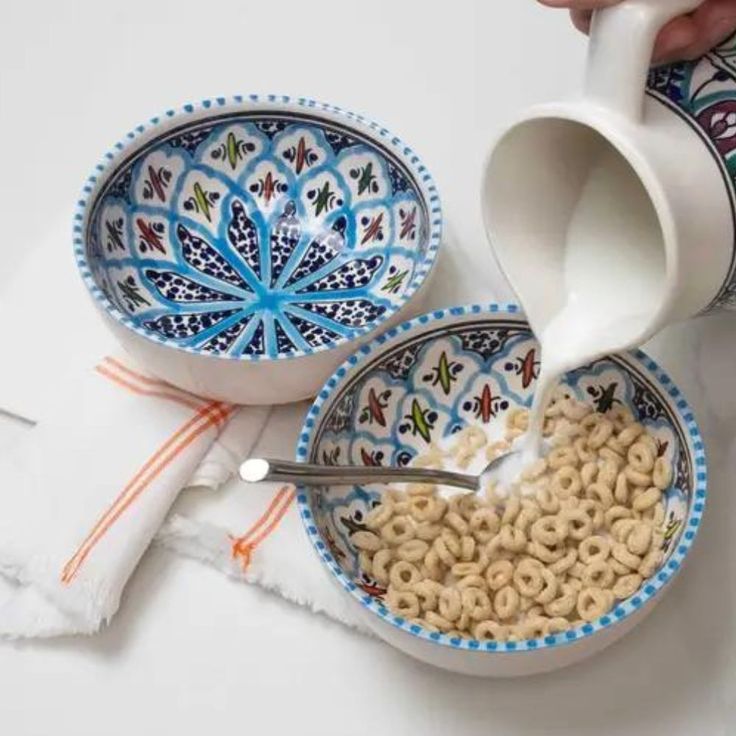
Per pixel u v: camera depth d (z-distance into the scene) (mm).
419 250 833
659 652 709
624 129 564
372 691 704
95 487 750
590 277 685
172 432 773
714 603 722
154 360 757
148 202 871
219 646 722
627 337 638
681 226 563
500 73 998
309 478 683
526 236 688
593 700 696
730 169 582
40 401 803
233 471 776
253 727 692
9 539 732
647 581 657
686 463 700
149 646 723
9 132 980
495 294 856
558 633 640
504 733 686
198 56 1022
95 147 970
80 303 845
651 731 684
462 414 792
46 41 1039
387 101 981
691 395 795
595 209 687
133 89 1005
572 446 747
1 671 712
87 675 711
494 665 633
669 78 597
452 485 740
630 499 724
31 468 761
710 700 692
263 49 1023
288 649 721
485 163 652
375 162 868
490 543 710
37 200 937
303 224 891
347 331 829
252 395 770
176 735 689
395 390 777
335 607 718
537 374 784
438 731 689
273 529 750
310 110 868
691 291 597
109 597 718
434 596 686
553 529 708
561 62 1004
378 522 727
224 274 871
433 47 1017
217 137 879
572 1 577
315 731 690
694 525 654
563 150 661
